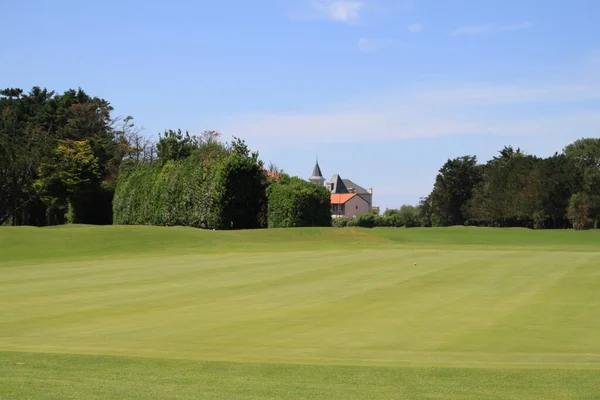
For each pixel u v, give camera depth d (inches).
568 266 863.7
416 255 1053.8
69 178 2628.0
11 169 2623.0
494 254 1055.6
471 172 3713.1
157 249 1375.5
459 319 519.8
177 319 536.4
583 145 3818.9
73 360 383.2
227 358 391.2
